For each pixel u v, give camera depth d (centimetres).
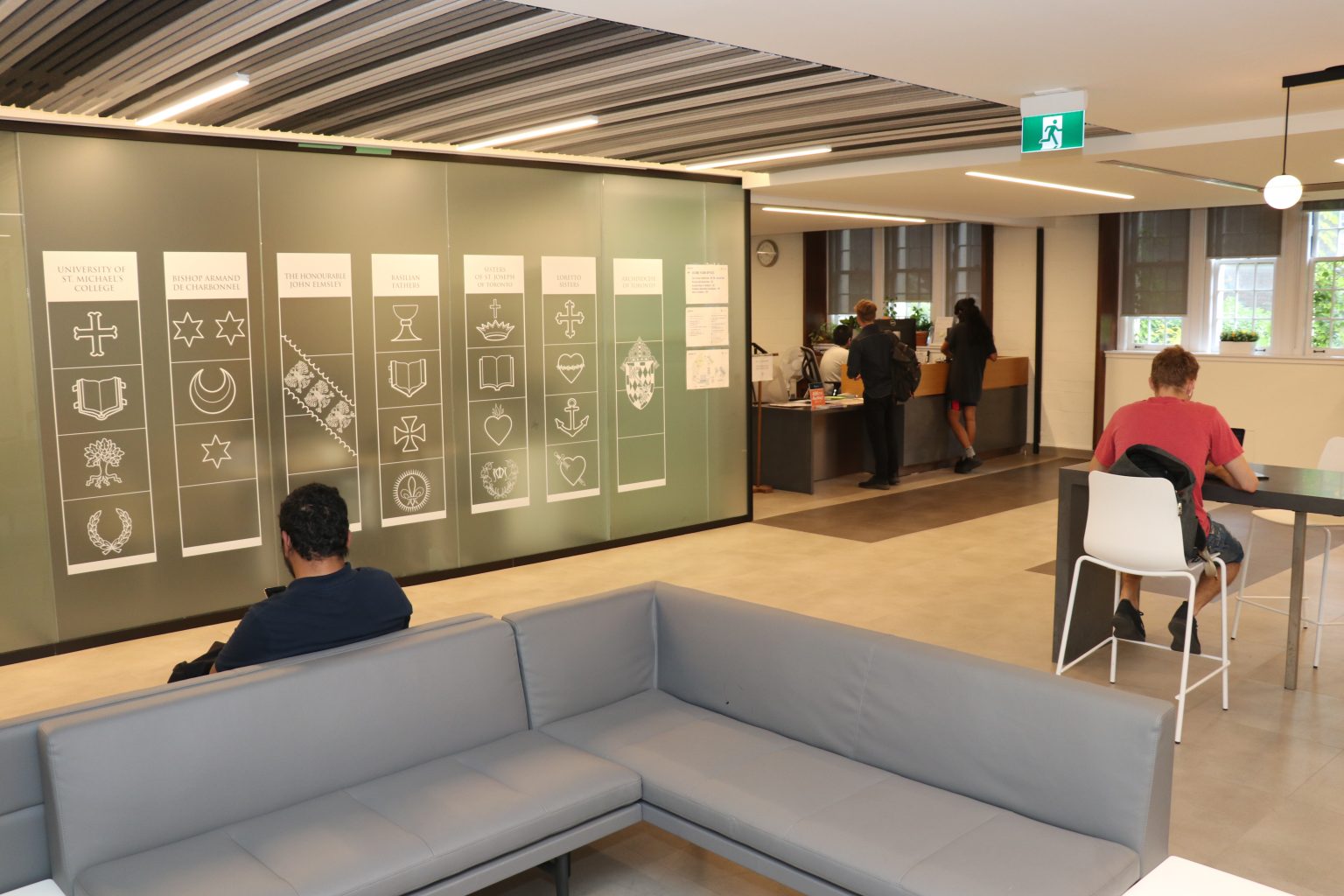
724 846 277
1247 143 617
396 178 628
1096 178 789
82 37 382
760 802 275
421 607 609
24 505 516
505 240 680
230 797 263
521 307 693
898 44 416
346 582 303
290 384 597
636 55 427
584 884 316
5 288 502
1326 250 1006
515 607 608
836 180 791
